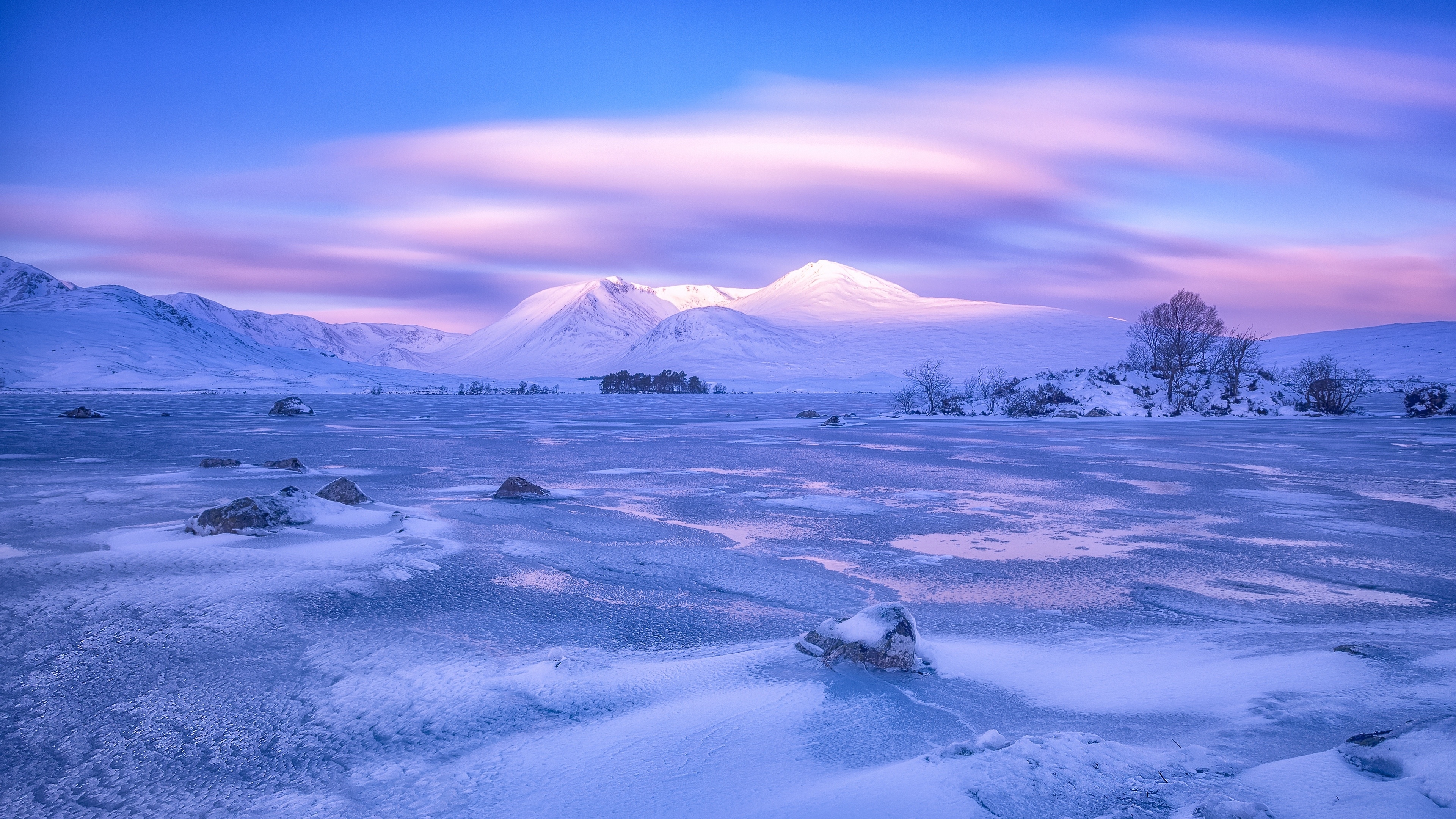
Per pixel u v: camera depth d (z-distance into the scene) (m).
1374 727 4.69
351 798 4.32
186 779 4.64
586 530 12.61
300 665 6.52
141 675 6.29
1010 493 16.98
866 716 5.16
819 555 10.99
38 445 26.64
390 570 9.71
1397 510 14.77
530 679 6.07
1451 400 52.19
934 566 10.38
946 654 6.44
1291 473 20.66
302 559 10.20
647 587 9.23
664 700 5.62
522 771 4.54
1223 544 11.76
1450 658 5.96
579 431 37.47
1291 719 4.88
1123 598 8.81
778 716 5.18
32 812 4.32
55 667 6.44
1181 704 5.31
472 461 23.23
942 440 32.31
